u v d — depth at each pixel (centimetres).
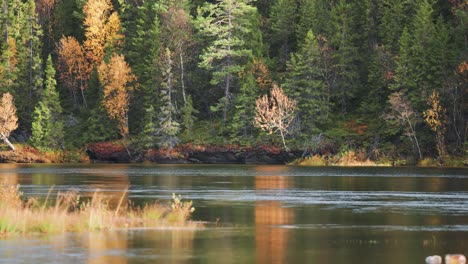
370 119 13912
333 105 14325
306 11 15088
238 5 15038
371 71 13788
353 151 13100
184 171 10344
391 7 14425
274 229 3850
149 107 14812
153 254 2980
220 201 5491
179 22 15225
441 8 14788
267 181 7906
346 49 14425
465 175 9225
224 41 14825
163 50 14925
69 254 2953
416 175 9231
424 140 12812
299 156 13512
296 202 5425
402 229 3891
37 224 3603
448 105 12681
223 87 15100
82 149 14738
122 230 3653
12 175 9006
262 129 13525
